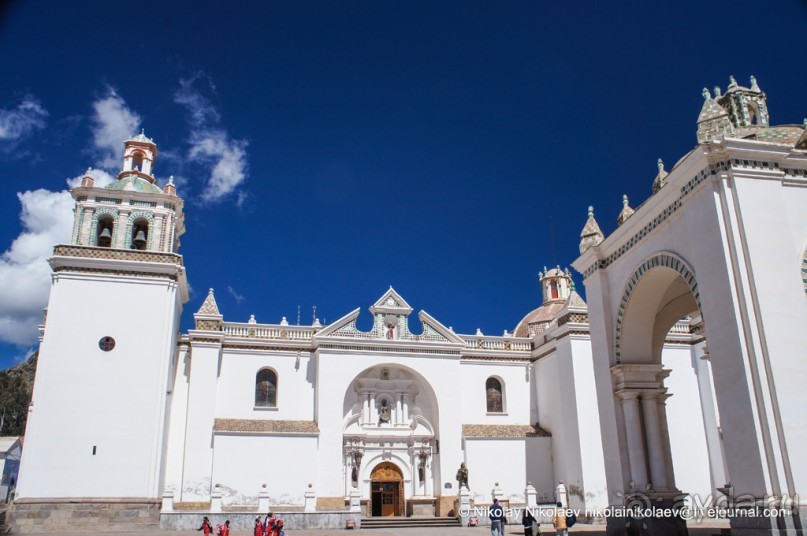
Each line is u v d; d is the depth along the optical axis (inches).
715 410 1546.5
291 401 1540.4
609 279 848.3
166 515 1215.6
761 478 545.0
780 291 591.8
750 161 629.6
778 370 566.3
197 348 1466.5
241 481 1401.3
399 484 1561.3
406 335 1636.3
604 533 1011.9
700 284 637.9
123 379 1279.5
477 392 1683.1
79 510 1192.2
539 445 1611.7
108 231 1408.7
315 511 1291.8
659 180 857.5
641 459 768.9
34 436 1208.8
